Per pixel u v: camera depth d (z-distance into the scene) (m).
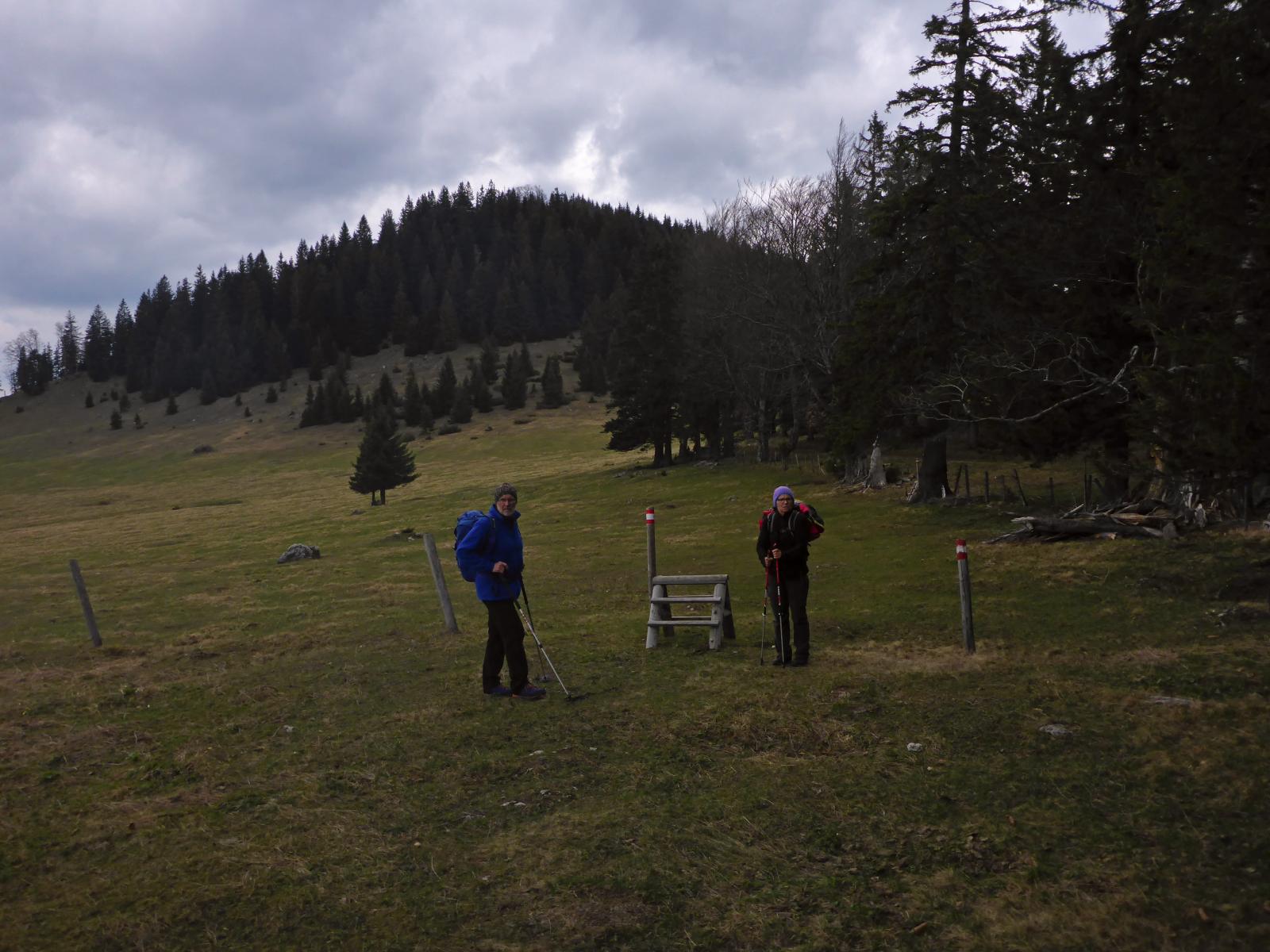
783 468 49.69
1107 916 4.12
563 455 105.06
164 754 7.37
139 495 101.12
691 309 59.44
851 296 38.34
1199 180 10.30
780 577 9.25
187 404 198.88
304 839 5.41
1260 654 8.41
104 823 5.83
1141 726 6.64
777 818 5.41
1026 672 8.47
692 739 6.93
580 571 20.98
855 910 4.32
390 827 5.57
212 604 19.45
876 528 24.23
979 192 22.81
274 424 164.50
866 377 26.83
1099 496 25.33
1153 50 16.14
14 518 85.06
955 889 4.47
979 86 23.52
